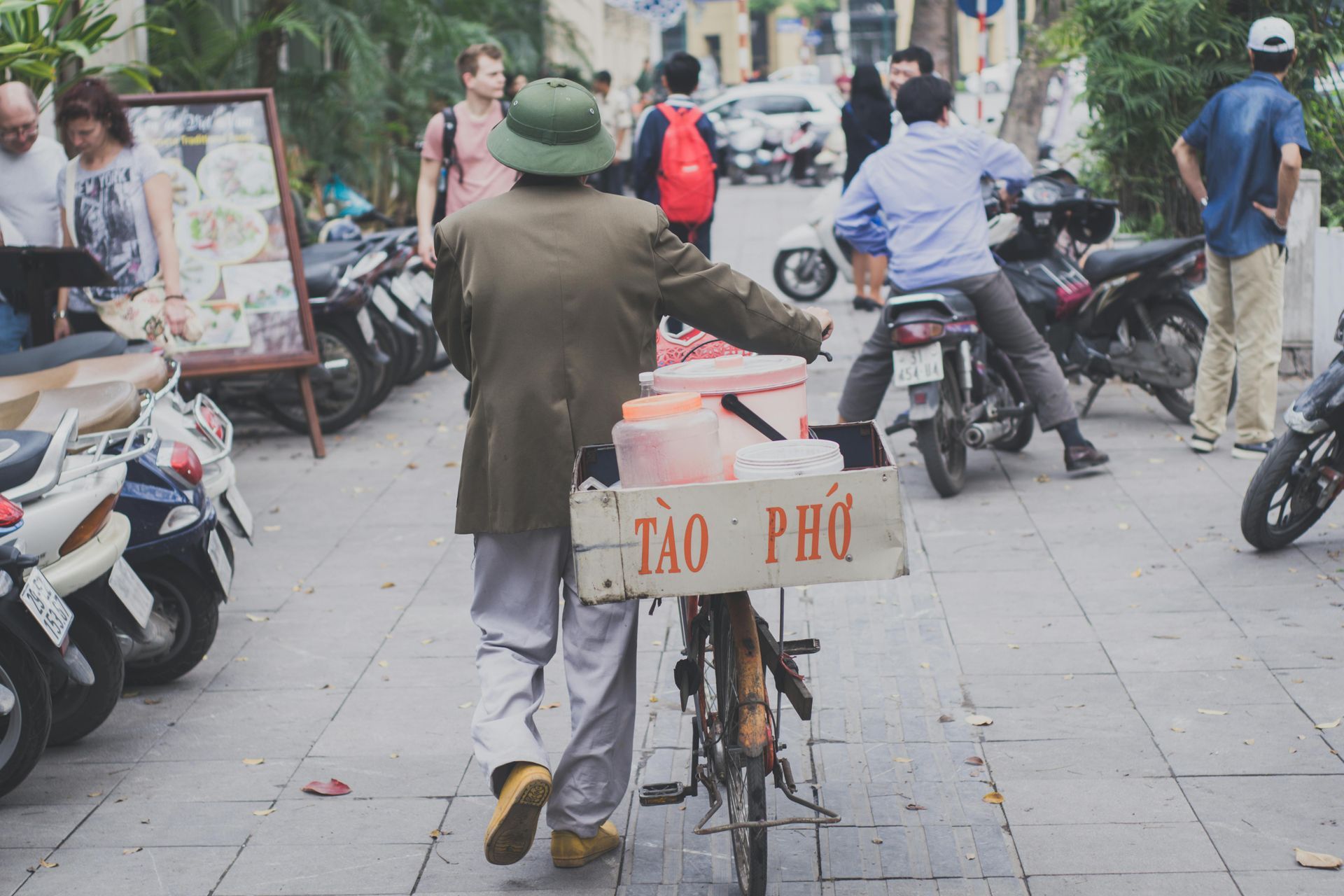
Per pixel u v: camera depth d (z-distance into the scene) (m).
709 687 3.96
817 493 3.26
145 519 5.17
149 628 5.05
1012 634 5.62
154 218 7.80
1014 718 4.85
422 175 9.40
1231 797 4.23
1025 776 4.43
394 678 5.46
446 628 5.98
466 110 9.35
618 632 3.83
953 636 5.62
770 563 3.28
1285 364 10.05
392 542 7.20
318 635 5.94
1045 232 8.60
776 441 3.46
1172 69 10.23
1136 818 4.13
